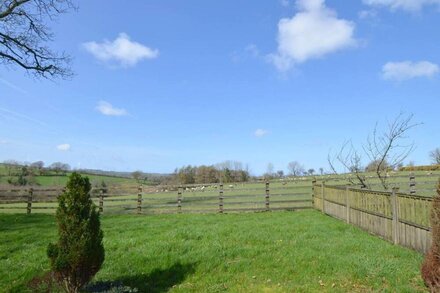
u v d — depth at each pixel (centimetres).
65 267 672
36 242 1195
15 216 1958
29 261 975
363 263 804
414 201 889
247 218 1683
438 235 585
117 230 1384
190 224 1503
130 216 1942
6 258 1026
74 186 704
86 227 686
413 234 895
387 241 1037
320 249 962
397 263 800
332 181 2570
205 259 916
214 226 1378
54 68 2033
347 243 1012
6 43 1884
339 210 1530
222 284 776
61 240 681
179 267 884
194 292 745
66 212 688
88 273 693
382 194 1083
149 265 908
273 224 1412
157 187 2242
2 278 865
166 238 1148
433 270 587
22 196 2205
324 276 766
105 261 941
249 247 1006
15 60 1936
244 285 755
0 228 1505
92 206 711
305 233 1184
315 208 1983
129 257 961
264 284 754
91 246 686
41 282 825
